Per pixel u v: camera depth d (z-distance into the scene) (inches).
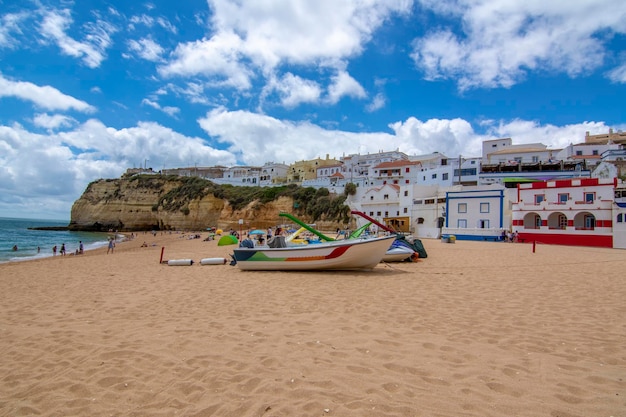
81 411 142.8
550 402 137.5
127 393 156.8
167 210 3661.4
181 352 206.5
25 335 250.7
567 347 203.8
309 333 239.6
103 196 4035.4
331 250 552.1
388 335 231.9
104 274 611.2
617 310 296.7
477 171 2336.4
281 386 156.9
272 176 4180.6
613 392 145.1
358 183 3075.8
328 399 143.2
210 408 140.0
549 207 1454.2
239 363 186.2
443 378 162.1
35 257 1321.4
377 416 128.5
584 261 711.1
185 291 423.5
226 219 3346.5
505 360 183.8
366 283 456.4
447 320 269.4
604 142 2596.0
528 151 2556.6
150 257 1019.9
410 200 2190.0
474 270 580.7
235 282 486.3
